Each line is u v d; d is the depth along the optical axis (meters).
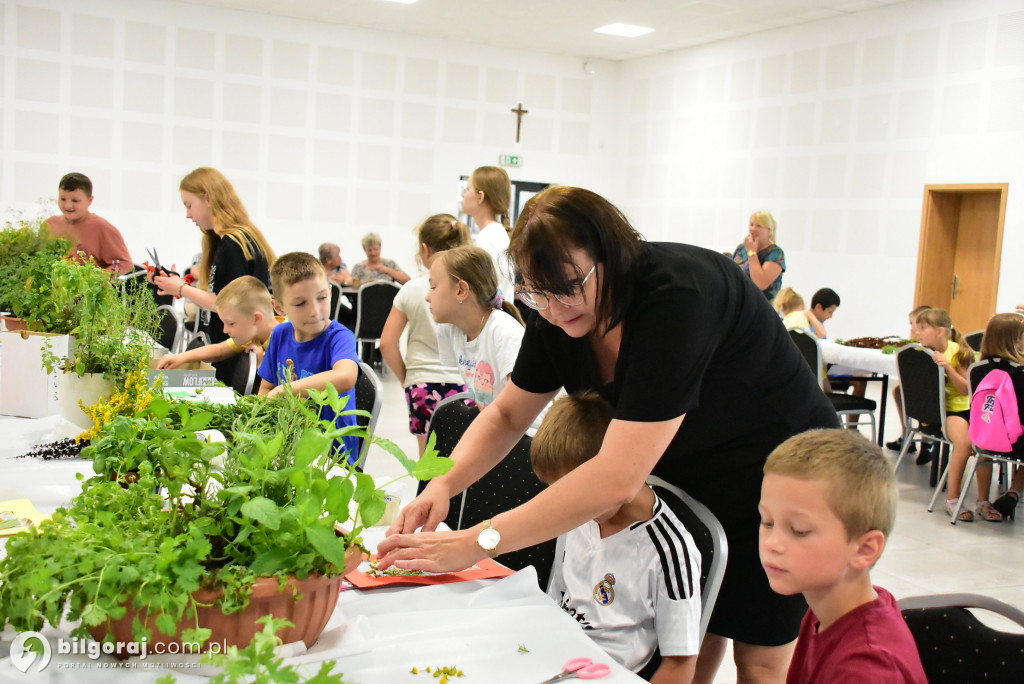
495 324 2.57
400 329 3.59
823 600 1.08
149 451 1.23
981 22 7.63
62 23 9.48
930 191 8.11
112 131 9.80
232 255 3.68
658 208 11.38
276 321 3.31
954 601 1.28
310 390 1.20
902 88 8.32
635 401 1.29
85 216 5.23
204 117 10.14
